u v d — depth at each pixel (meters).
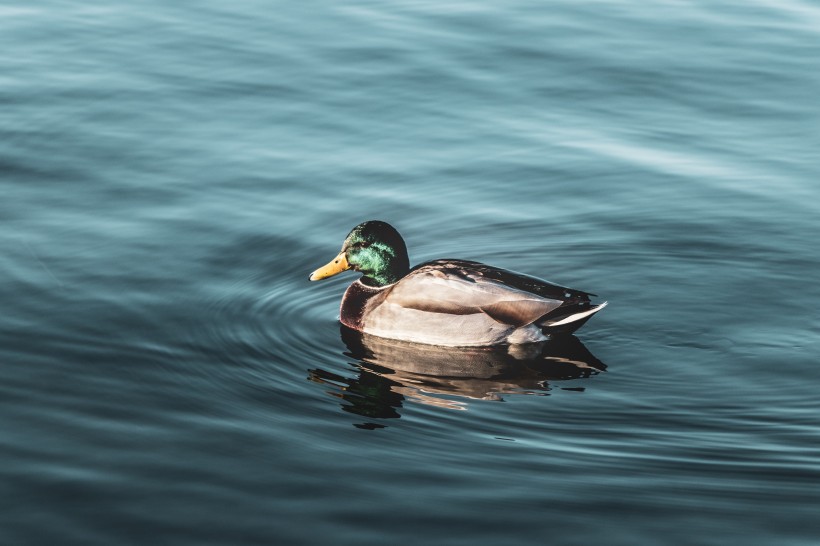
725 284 15.67
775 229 17.12
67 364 13.35
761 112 20.73
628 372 13.63
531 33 23.66
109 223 16.77
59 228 16.52
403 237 16.97
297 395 13.05
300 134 19.72
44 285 15.06
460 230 17.19
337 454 11.84
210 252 16.25
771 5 25.20
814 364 13.73
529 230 17.20
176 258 16.02
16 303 14.59
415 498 11.12
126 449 11.77
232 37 23.20
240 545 10.34
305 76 21.69
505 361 13.97
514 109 20.75
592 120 20.45
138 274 15.53
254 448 11.90
